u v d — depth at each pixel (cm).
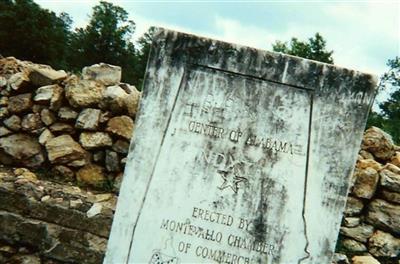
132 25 3616
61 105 500
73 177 490
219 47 343
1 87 509
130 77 3516
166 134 348
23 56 3052
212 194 348
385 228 505
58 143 488
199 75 346
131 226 349
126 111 493
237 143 346
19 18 2969
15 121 496
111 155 489
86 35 3497
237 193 348
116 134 487
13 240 431
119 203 349
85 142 489
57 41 3212
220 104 347
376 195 516
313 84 343
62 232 433
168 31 344
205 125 347
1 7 2939
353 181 510
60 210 434
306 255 346
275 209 346
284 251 347
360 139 342
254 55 343
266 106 346
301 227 346
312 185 345
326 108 343
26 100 498
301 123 345
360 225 507
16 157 489
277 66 343
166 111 347
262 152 346
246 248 348
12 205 434
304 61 342
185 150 348
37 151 492
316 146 344
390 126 2895
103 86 505
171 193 348
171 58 345
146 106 347
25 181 448
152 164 348
